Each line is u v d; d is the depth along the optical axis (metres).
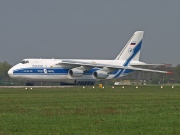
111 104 135.00
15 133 79.38
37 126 87.00
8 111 113.50
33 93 198.00
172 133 79.69
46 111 112.75
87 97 167.88
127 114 107.00
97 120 95.12
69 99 156.62
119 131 81.81
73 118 98.38
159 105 131.62
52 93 197.75
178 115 104.44
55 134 78.31
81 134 78.56
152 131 81.69
